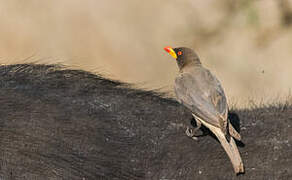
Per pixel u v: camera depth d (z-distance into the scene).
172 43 42.22
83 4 42.25
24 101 15.88
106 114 16.84
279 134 17.28
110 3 42.28
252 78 39.03
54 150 14.43
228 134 15.82
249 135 17.25
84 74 18.38
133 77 39.50
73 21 41.19
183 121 17.66
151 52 41.12
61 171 14.05
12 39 40.75
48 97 16.58
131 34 41.38
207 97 16.39
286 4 42.41
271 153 16.39
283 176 15.52
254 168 15.87
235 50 41.66
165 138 16.70
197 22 43.09
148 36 41.72
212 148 16.58
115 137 16.03
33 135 14.56
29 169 13.68
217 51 41.97
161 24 42.31
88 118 16.23
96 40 39.84
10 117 14.95
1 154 13.74
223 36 42.72
